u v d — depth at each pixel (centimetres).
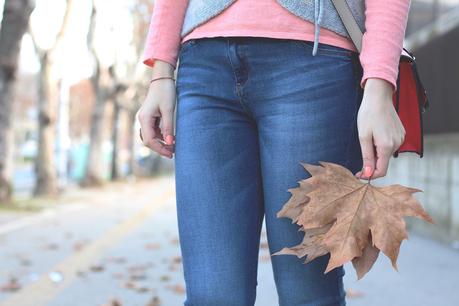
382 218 142
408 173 943
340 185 147
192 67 172
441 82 824
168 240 871
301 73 162
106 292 539
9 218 1150
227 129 167
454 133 779
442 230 814
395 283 564
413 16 985
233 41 165
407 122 175
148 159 4166
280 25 162
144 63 185
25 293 534
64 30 1666
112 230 992
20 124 6134
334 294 171
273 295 515
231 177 167
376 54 157
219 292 163
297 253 148
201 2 170
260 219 173
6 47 1313
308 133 161
